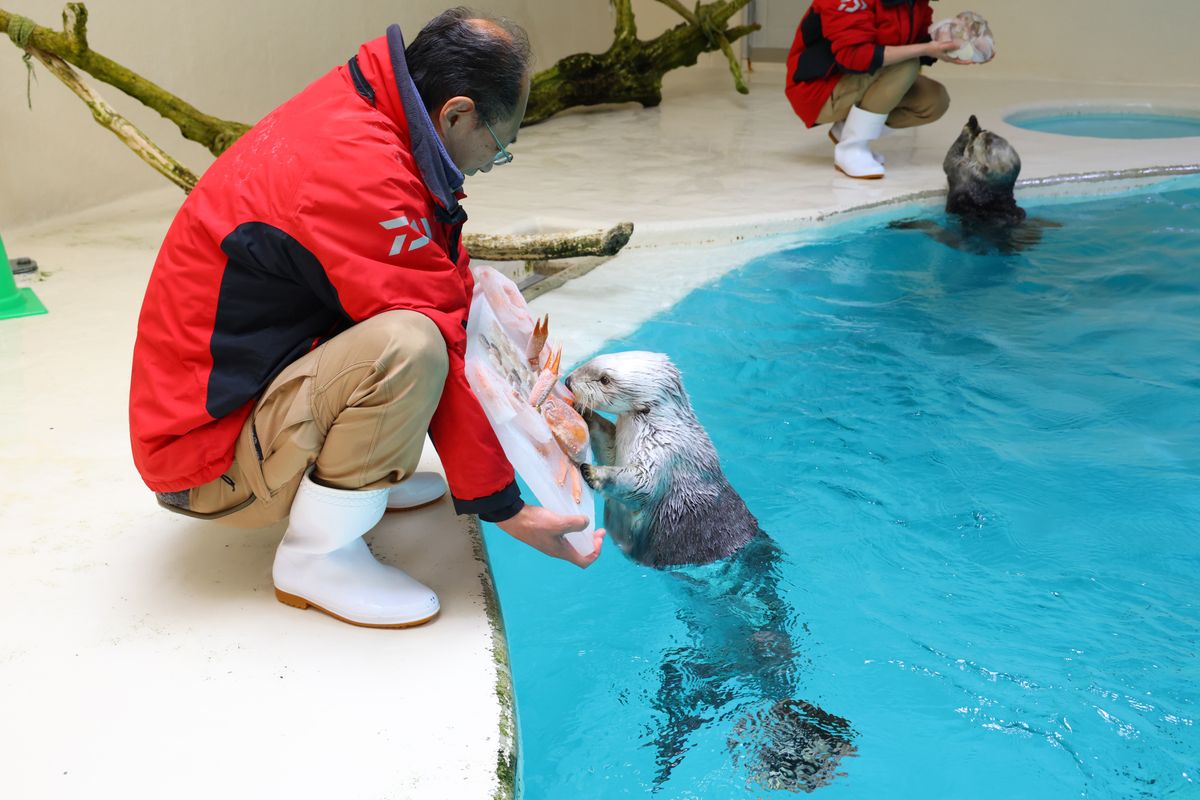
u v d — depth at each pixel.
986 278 5.43
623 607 2.80
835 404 4.03
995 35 11.08
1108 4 10.44
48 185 6.22
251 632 2.35
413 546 2.72
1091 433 3.82
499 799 1.90
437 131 2.16
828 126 9.00
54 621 2.37
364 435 2.11
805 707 2.44
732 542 2.83
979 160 6.10
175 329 2.15
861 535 3.16
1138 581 2.95
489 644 2.33
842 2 6.60
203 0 7.09
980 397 4.10
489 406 2.17
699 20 9.80
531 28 10.30
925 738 2.35
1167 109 9.47
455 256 2.40
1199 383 4.20
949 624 2.76
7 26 5.41
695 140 8.55
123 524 2.79
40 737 2.02
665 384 2.72
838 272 5.51
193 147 7.26
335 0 8.15
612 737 2.36
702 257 5.70
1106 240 6.00
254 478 2.26
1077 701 2.46
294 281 2.12
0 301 4.48
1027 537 3.17
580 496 2.51
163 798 1.88
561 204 6.36
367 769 1.95
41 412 3.49
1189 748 2.32
